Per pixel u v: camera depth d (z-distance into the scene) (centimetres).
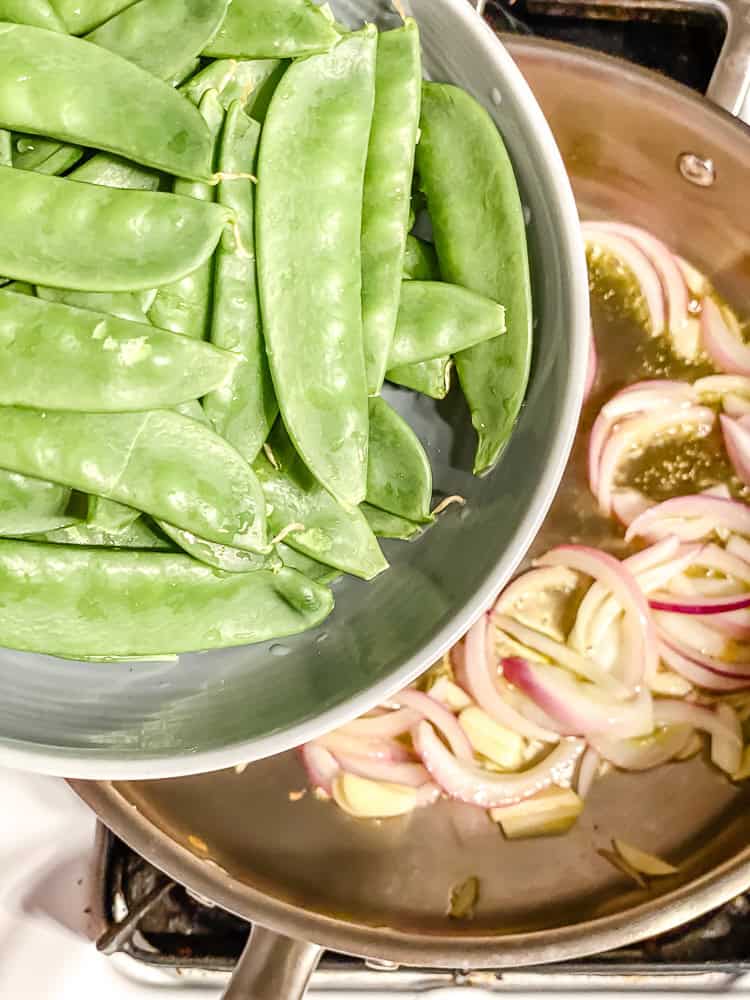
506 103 30
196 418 30
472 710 42
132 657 31
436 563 33
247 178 29
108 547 31
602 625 42
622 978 40
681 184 41
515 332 30
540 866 41
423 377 32
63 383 29
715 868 36
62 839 41
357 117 30
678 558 42
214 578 31
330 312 30
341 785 41
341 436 30
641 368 44
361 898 40
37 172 29
